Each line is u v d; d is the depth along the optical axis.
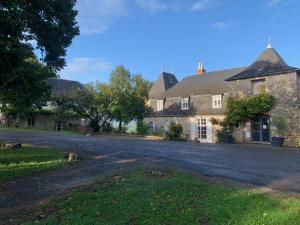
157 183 9.55
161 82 48.78
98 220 6.70
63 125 47.81
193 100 38.78
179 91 41.75
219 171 12.30
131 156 16.28
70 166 13.48
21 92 14.73
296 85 27.09
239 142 30.72
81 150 19.00
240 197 8.20
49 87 15.72
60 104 44.78
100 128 44.56
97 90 44.09
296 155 18.08
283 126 27.44
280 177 11.23
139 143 24.27
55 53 16.98
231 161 15.09
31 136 29.95
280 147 24.95
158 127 42.03
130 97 42.69
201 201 7.87
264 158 16.45
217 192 8.67
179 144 24.53
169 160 14.97
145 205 7.53
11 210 7.79
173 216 6.86
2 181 10.91
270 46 31.53
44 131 38.88
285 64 30.62
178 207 7.41
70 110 45.72
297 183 10.23
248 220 6.59
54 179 11.08
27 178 11.33
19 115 45.28
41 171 12.52
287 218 6.67
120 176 10.60
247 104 29.70
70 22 17.02
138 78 51.34
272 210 7.19
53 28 16.42
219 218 6.73
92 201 7.92
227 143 30.08
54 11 15.84
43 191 9.54
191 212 7.08
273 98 28.41
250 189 9.12
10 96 16.08
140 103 44.28
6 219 7.12
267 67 29.86
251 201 7.84
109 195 8.33
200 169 12.67
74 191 9.04
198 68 44.56
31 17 14.58
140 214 6.99
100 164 13.74
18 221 6.94
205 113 36.38
